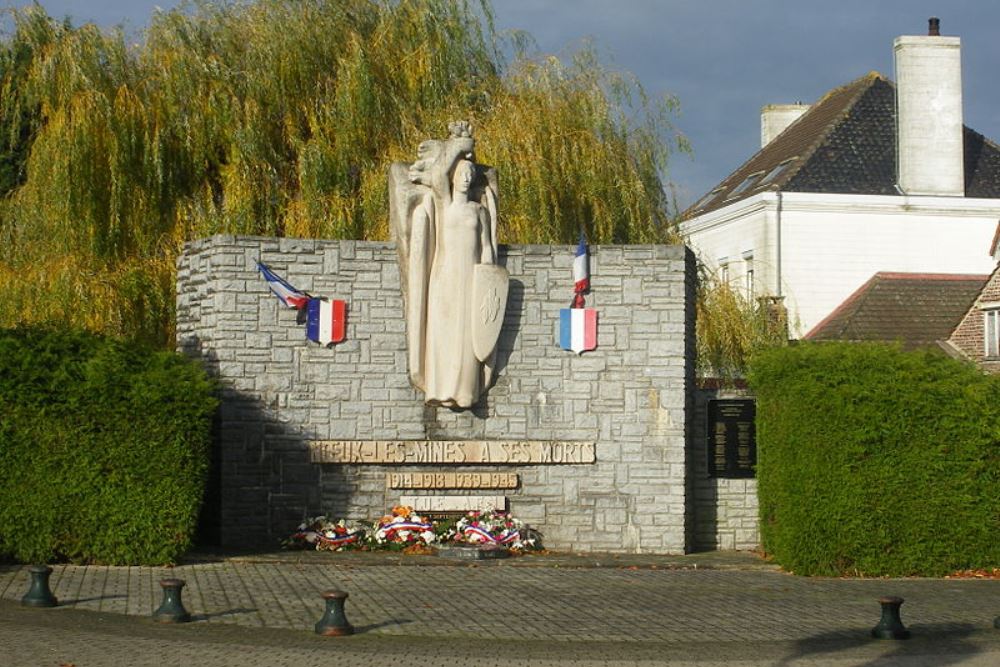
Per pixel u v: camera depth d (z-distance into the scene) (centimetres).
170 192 2505
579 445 2011
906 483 1892
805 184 4334
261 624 1355
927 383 1905
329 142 2531
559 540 2009
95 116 2430
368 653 1227
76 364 1747
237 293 1962
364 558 1862
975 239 4341
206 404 1773
